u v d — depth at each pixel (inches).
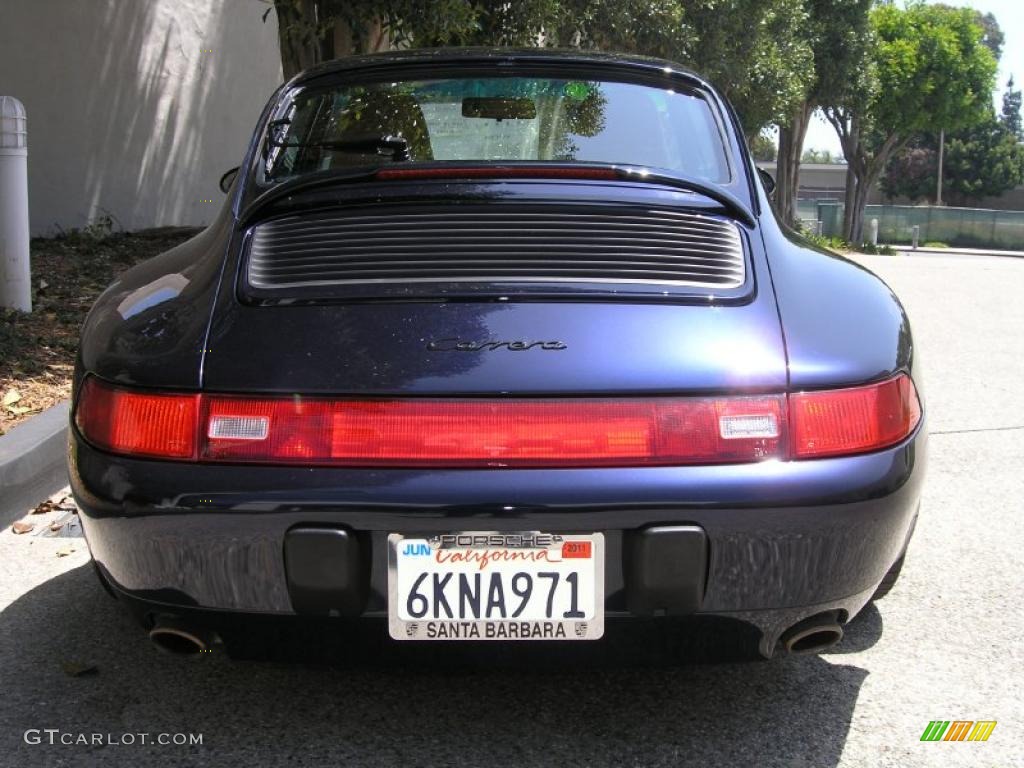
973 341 334.0
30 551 138.9
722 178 107.6
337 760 89.0
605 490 77.2
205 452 79.7
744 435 79.6
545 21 394.9
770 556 79.9
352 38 328.5
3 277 227.6
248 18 439.2
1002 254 1690.5
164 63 394.9
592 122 112.9
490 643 80.2
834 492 79.9
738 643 83.0
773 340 84.0
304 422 78.8
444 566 78.6
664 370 80.0
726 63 759.1
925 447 90.7
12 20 340.2
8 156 223.0
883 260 925.8
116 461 82.1
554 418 78.3
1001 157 2886.3
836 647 112.8
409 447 78.0
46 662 107.1
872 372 84.7
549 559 78.5
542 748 91.0
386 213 95.7
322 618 80.3
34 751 90.3
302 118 115.6
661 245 92.4
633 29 572.7
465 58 120.7
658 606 78.8
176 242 359.9
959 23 1630.2
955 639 115.2
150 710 97.6
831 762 89.7
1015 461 187.9
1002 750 92.3
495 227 93.1
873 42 1307.8
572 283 86.7
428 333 82.0
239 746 91.3
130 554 82.5
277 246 93.4
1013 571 135.8
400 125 113.2
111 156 375.9
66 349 209.8
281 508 77.7
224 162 433.7
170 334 86.0
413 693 100.7
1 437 158.7
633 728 94.5
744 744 92.2
